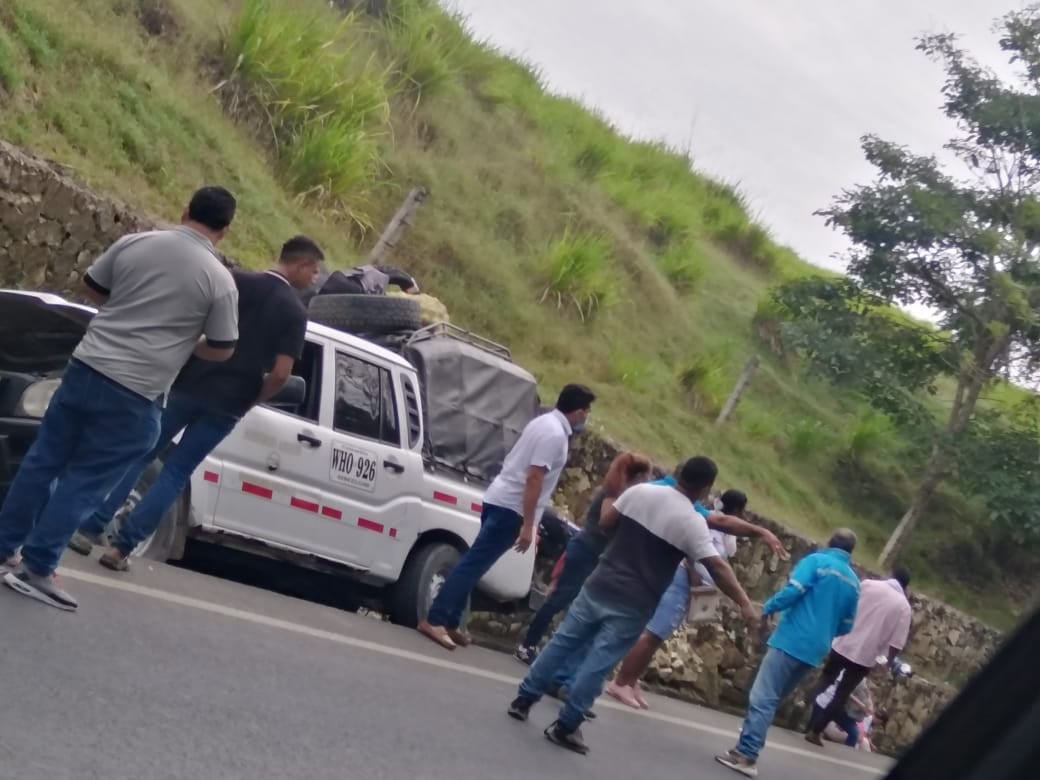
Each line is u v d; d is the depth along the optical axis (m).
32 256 11.25
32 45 13.58
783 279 29.66
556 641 8.04
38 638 6.04
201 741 5.56
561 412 9.63
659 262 25.16
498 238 21.11
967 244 21.22
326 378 9.39
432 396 10.41
